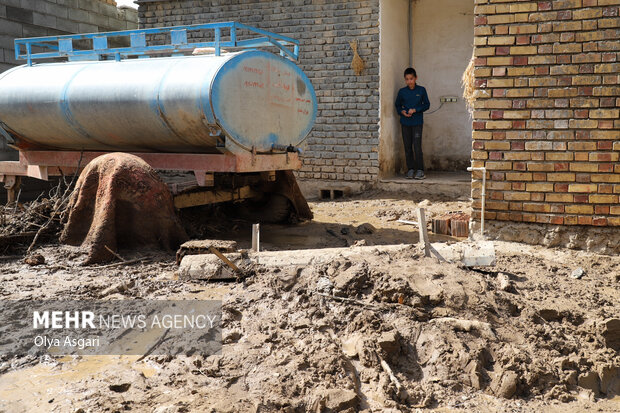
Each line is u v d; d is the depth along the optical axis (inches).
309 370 146.9
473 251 206.7
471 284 181.2
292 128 310.2
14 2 413.1
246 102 274.5
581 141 237.9
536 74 241.0
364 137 431.8
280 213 340.5
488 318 167.9
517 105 245.1
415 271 186.2
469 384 146.6
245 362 150.8
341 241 288.4
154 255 247.8
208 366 149.3
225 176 313.7
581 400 142.5
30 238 263.1
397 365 153.7
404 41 474.3
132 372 146.8
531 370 147.7
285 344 159.6
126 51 291.0
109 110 282.2
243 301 186.7
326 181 446.0
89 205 257.1
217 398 133.7
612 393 149.4
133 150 309.0
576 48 234.4
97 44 297.6
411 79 433.7
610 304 182.5
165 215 257.9
